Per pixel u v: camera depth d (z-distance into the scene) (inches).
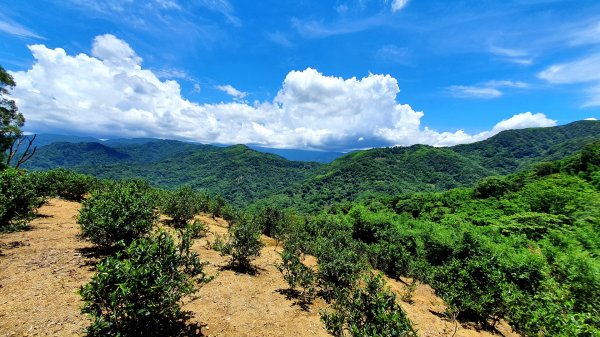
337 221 805.9
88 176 729.0
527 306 299.4
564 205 1103.6
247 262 362.9
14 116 995.9
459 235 656.4
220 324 207.9
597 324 227.8
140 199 299.4
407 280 506.0
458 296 322.3
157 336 171.5
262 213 696.4
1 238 299.3
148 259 164.9
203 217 735.7
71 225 388.5
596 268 372.8
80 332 165.3
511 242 783.1
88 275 240.4
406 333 175.6
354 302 202.2
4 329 157.2
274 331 211.8
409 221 1130.7
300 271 299.4
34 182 436.8
